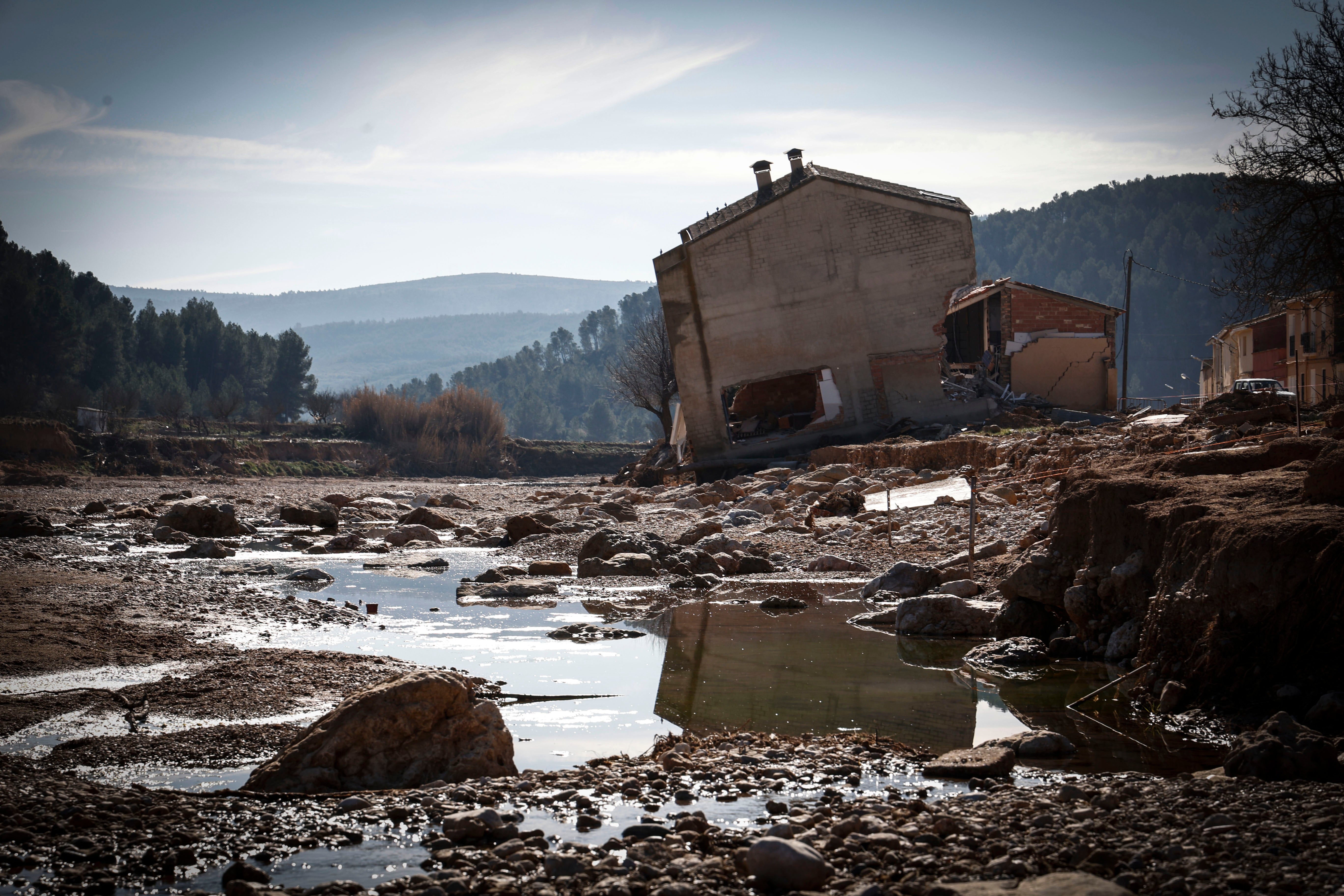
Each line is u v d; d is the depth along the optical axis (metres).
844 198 40.69
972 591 14.36
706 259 41.66
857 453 37.28
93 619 12.65
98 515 32.78
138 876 4.85
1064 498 12.08
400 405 104.50
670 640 12.76
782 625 13.92
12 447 69.69
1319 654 7.63
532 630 13.45
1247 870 4.32
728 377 42.03
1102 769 6.91
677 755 7.10
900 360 41.19
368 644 12.24
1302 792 5.59
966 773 6.71
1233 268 28.62
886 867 4.66
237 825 5.64
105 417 93.81
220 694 9.12
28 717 8.39
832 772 6.79
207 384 152.12
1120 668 10.10
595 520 28.22
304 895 4.50
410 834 5.52
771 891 4.46
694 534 24.66
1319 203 27.03
